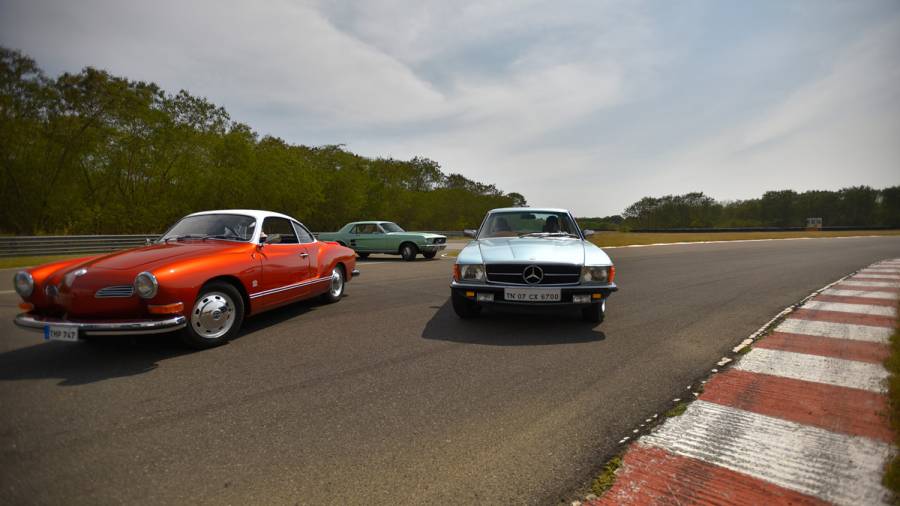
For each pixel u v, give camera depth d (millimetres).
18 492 1671
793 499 1575
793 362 3166
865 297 5805
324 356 3486
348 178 29047
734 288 7047
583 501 1601
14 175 15797
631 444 2027
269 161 21984
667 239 27641
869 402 2426
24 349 3689
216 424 2277
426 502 1603
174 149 19031
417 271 10133
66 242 14562
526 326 4496
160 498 1639
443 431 2189
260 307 4281
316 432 2186
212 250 3898
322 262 5500
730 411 2361
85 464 1884
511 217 5727
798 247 19281
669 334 4137
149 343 3889
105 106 17047
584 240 5242
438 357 3449
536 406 2492
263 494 1661
